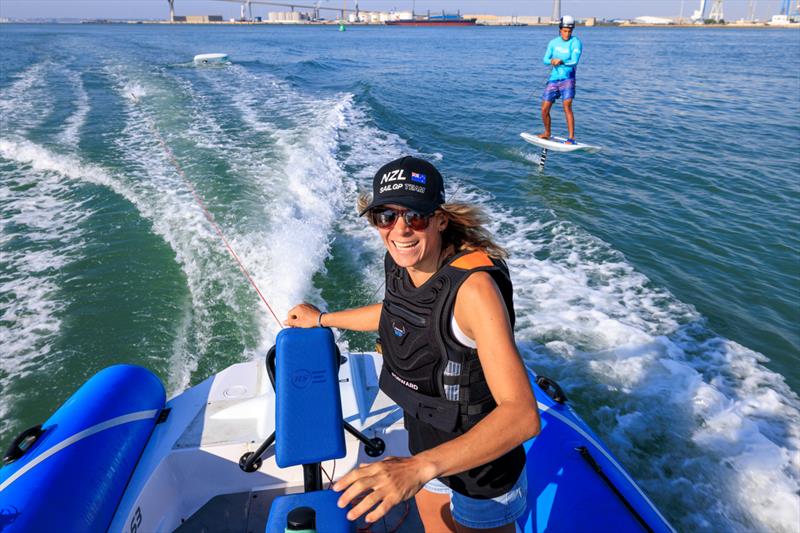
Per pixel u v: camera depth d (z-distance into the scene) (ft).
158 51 102.12
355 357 8.90
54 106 45.24
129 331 15.69
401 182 4.25
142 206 23.81
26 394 13.50
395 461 3.64
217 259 19.02
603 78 78.02
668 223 25.88
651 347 15.57
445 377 4.49
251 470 7.09
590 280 19.65
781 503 10.80
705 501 10.90
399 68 85.51
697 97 62.90
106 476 6.54
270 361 6.35
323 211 23.65
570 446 7.62
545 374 14.40
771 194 30.09
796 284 20.43
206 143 33.35
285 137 34.83
